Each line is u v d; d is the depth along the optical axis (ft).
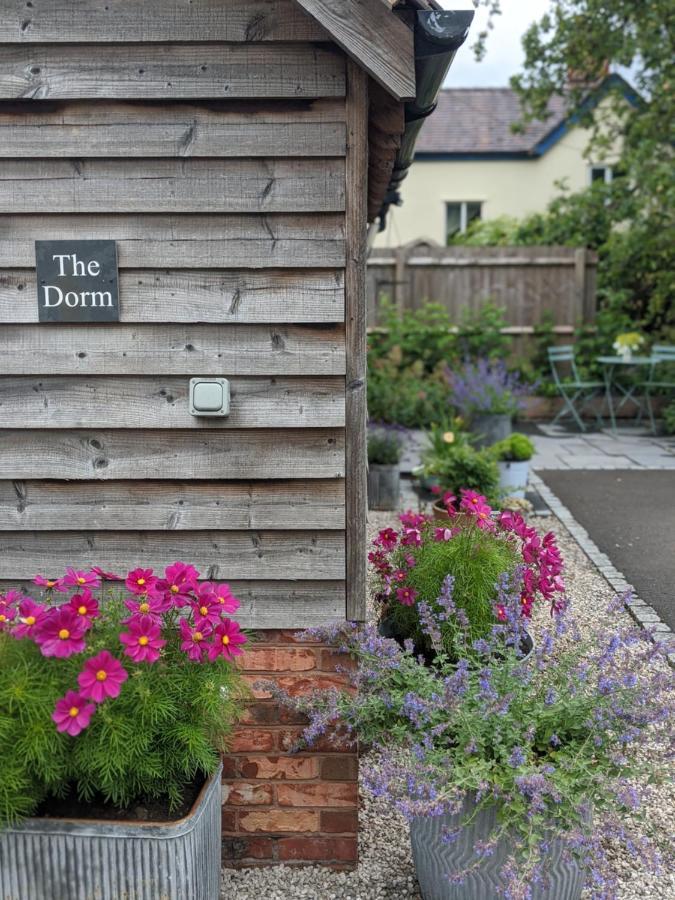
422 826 8.01
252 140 8.09
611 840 9.70
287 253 8.23
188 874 7.22
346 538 8.64
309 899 8.82
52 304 8.29
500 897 7.70
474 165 54.65
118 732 6.99
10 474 8.55
